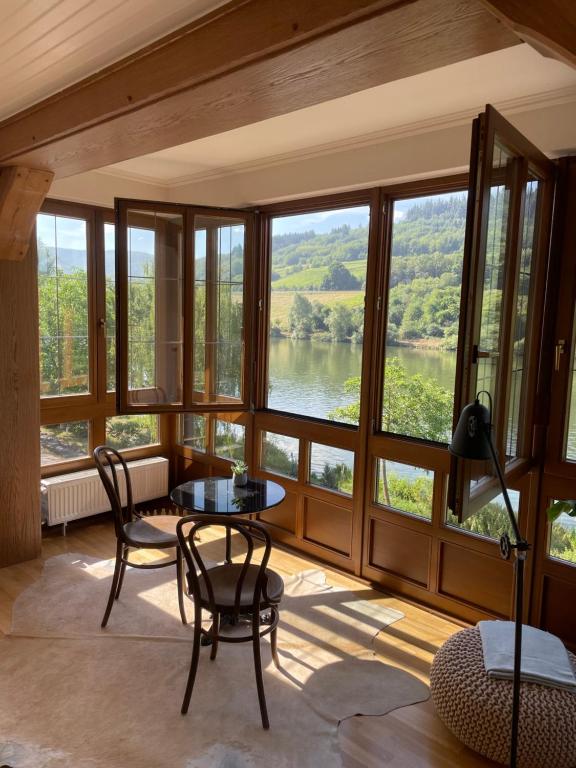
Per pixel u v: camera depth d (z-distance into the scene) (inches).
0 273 138.6
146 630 120.1
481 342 86.4
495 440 94.7
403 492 139.3
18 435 145.9
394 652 117.0
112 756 86.5
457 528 129.6
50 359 167.2
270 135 131.0
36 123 96.2
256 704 99.7
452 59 58.4
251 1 58.7
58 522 164.2
